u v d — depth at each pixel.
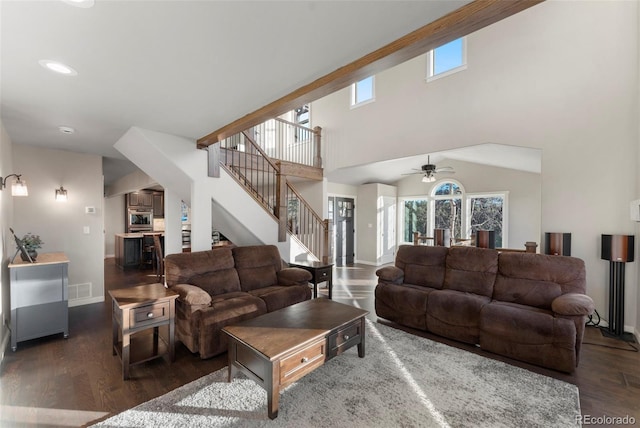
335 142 6.36
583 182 3.65
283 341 2.10
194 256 3.44
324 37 1.67
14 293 2.92
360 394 2.19
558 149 3.80
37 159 4.04
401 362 2.65
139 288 2.96
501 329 2.75
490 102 4.31
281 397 2.15
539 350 2.55
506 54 4.18
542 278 3.11
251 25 1.54
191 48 1.76
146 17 1.46
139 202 9.12
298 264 4.75
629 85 3.39
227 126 3.21
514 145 4.11
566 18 3.75
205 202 3.87
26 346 3.00
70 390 2.26
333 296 4.88
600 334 3.31
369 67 1.92
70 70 2.01
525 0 1.32
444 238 5.34
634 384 2.34
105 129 3.35
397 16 1.49
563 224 3.77
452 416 1.96
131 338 3.16
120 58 1.86
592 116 3.59
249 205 4.38
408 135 5.22
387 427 1.86
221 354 2.86
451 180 7.94
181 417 1.96
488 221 7.43
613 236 3.26
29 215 3.96
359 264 8.14
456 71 4.64
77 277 4.35
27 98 2.46
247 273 3.81
